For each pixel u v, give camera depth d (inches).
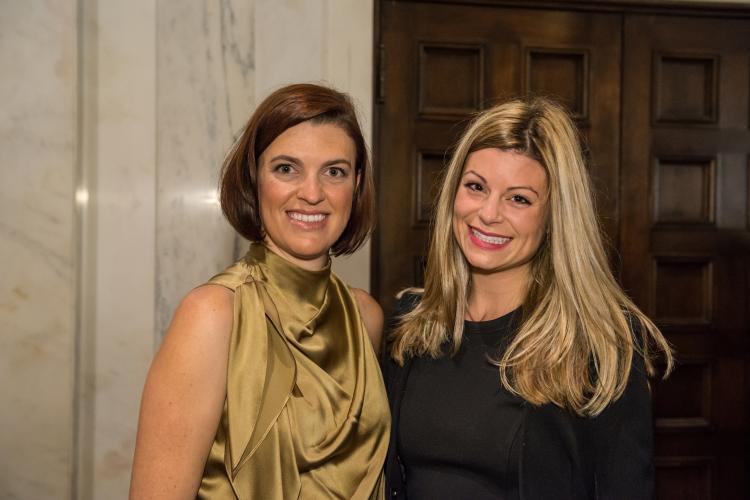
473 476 51.1
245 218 50.7
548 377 49.6
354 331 53.0
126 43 91.0
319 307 50.9
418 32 103.1
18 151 88.7
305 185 47.7
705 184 108.7
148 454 44.0
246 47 94.0
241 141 49.9
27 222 89.0
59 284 89.6
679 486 108.9
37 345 89.5
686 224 108.3
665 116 107.7
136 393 92.1
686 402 109.0
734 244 108.7
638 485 47.9
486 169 51.4
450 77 104.2
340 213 49.5
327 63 95.7
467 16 103.8
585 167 52.5
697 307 109.3
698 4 105.0
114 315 91.8
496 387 51.8
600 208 106.7
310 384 48.1
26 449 89.7
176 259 92.7
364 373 51.3
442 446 51.9
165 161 92.5
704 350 109.0
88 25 90.3
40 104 88.7
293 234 48.6
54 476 90.0
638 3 104.7
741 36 107.9
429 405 53.4
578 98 106.5
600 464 48.9
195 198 92.9
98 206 91.4
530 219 51.2
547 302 52.1
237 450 44.4
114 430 92.0
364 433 50.3
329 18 95.4
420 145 103.4
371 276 101.0
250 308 47.1
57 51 88.6
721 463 108.8
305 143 47.7
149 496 43.6
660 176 108.3
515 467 49.5
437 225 56.2
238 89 93.7
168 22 92.4
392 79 102.8
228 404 45.0
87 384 91.7
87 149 90.8
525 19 104.8
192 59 92.8
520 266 54.6
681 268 109.0
